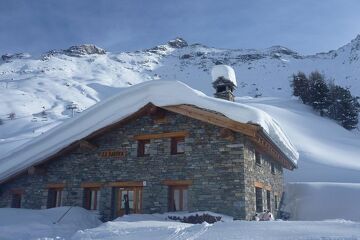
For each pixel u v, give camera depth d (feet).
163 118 46.93
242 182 41.14
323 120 164.66
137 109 46.83
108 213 47.19
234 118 40.78
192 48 530.27
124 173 47.75
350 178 79.97
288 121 143.43
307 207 57.98
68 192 50.55
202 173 43.27
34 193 52.95
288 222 30.09
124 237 27.96
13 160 53.06
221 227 28.96
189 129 45.29
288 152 56.90
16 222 40.16
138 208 46.42
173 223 36.06
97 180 49.14
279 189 60.03
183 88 44.42
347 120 173.58
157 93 45.65
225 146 42.91
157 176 45.75
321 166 88.28
